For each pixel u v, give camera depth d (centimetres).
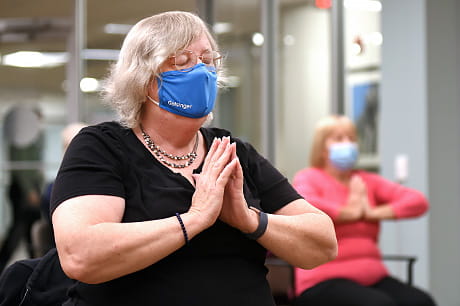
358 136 602
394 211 393
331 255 172
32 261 199
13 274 195
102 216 145
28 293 186
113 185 150
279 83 627
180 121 159
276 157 624
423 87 523
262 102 627
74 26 588
